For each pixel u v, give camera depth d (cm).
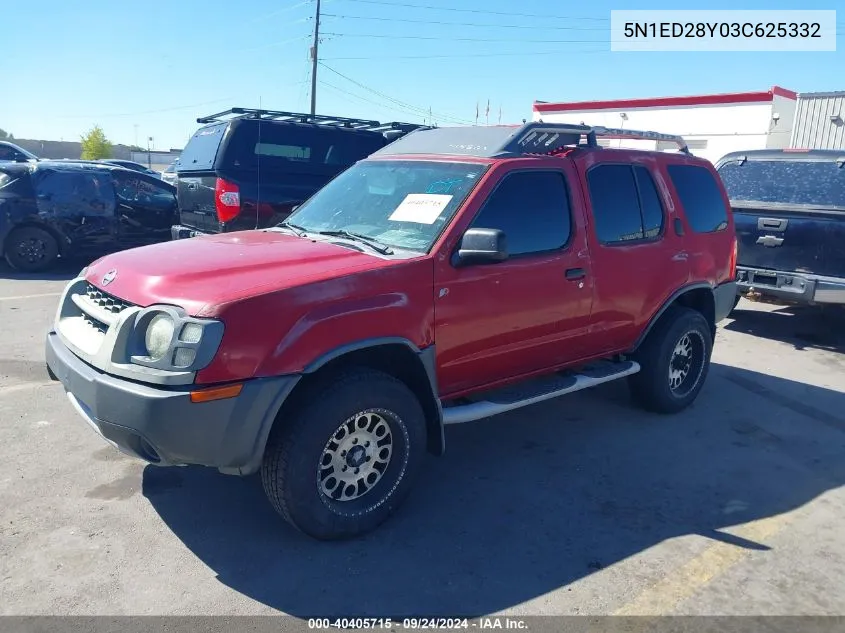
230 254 371
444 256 381
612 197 491
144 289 332
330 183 507
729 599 324
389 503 372
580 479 442
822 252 765
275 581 325
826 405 599
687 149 595
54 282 1012
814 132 2119
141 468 428
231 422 309
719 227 589
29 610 296
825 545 374
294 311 323
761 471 464
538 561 350
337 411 338
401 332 362
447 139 483
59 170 1095
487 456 473
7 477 408
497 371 432
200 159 927
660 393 545
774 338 836
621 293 491
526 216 431
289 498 335
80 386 329
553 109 3112
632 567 347
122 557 338
